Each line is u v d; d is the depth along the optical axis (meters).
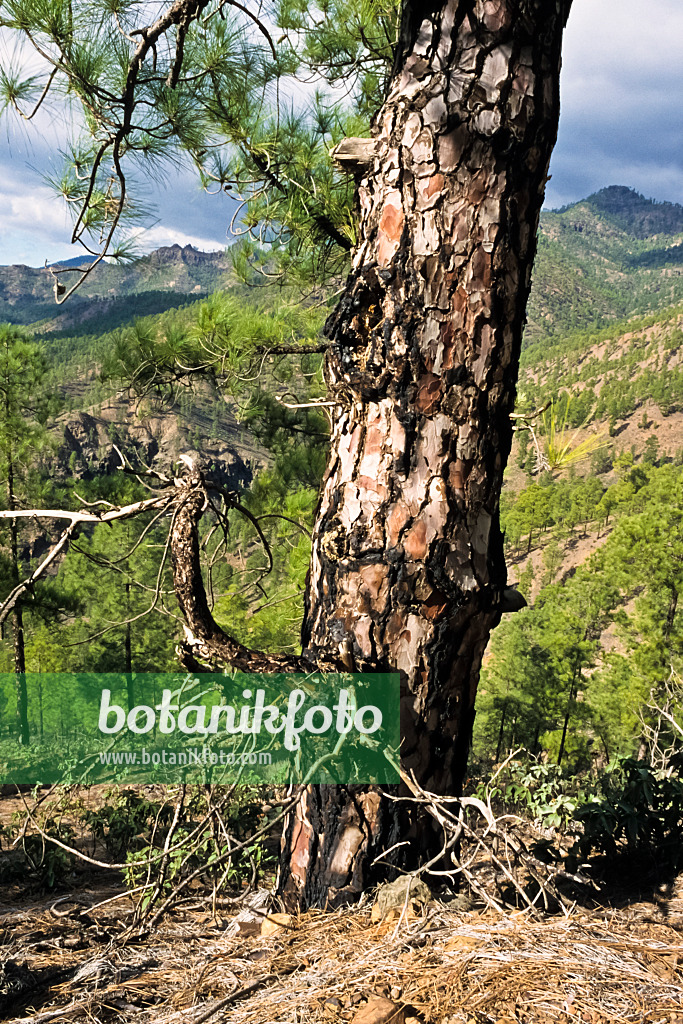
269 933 2.15
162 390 6.09
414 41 2.29
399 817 2.24
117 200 3.36
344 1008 1.56
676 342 162.12
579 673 18.08
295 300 6.16
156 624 13.59
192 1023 1.57
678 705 7.73
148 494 9.34
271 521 6.00
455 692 2.35
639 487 76.06
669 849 2.73
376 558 2.27
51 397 14.12
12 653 14.14
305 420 6.89
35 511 2.66
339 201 5.26
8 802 5.84
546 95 2.31
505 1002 1.50
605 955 1.72
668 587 17.69
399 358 2.24
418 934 1.90
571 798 3.64
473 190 2.24
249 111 4.14
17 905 3.19
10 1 2.71
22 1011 1.75
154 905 2.53
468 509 2.30
